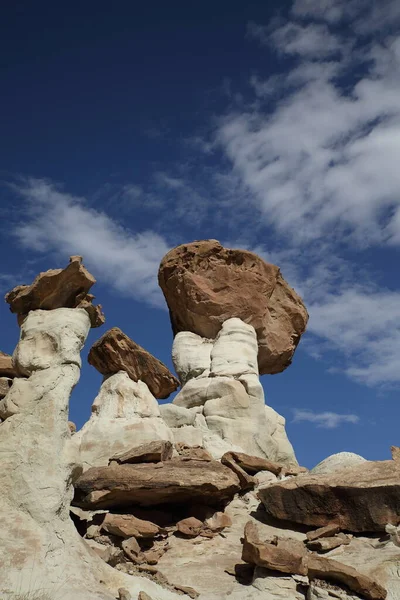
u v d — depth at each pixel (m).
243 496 15.88
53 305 13.23
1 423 11.70
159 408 19.88
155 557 12.55
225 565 12.52
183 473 14.54
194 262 24.50
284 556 11.58
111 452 16.86
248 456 17.20
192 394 20.72
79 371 12.34
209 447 18.69
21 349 12.42
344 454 17.27
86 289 13.22
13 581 9.42
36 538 10.18
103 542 12.63
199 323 23.78
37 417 11.50
